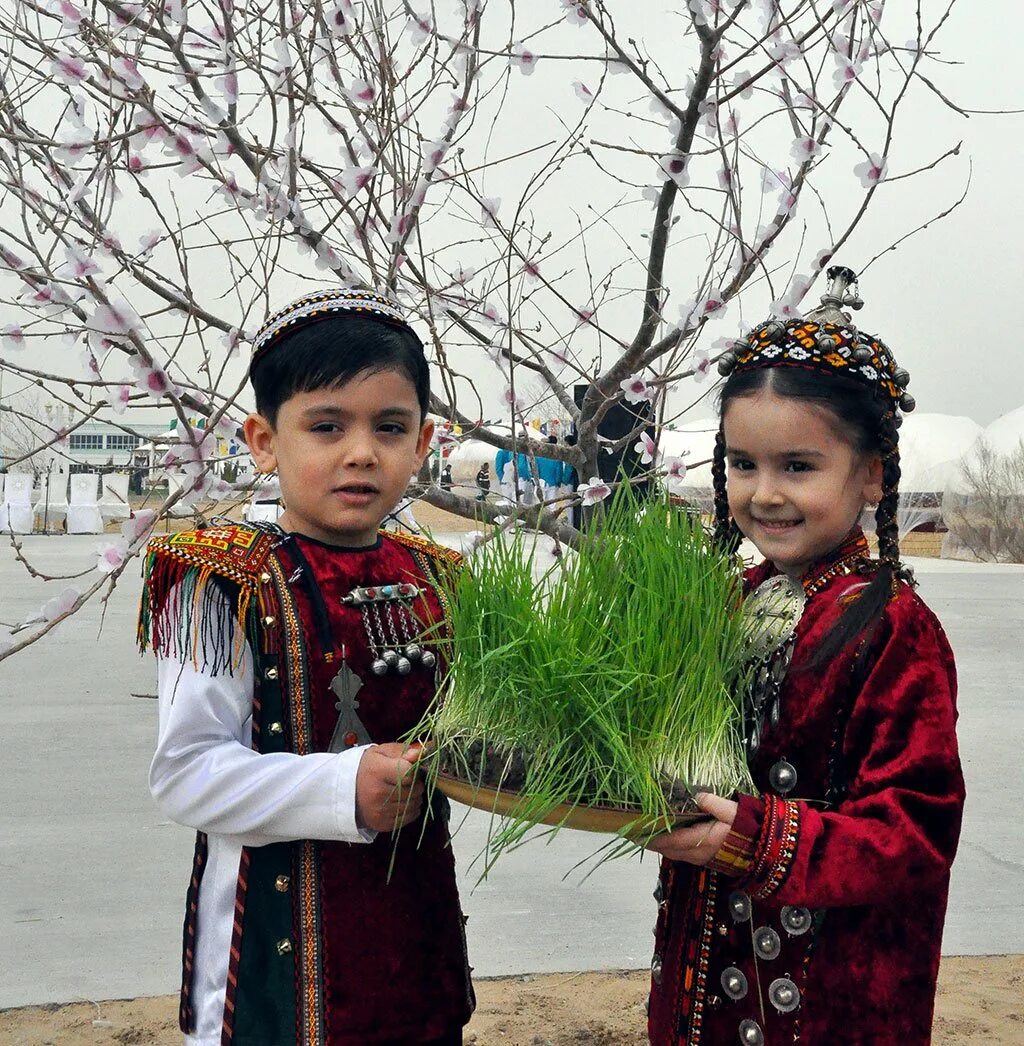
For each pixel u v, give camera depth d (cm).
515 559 150
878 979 140
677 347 251
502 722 134
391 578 164
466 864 391
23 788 458
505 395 261
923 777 137
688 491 261
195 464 214
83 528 1920
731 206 243
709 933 147
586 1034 266
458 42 231
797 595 154
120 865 375
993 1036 267
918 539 1905
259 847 152
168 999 283
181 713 149
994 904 355
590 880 382
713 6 228
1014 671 745
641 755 131
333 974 149
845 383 145
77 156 213
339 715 154
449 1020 157
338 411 152
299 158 230
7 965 301
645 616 140
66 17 210
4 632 835
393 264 231
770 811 133
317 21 230
